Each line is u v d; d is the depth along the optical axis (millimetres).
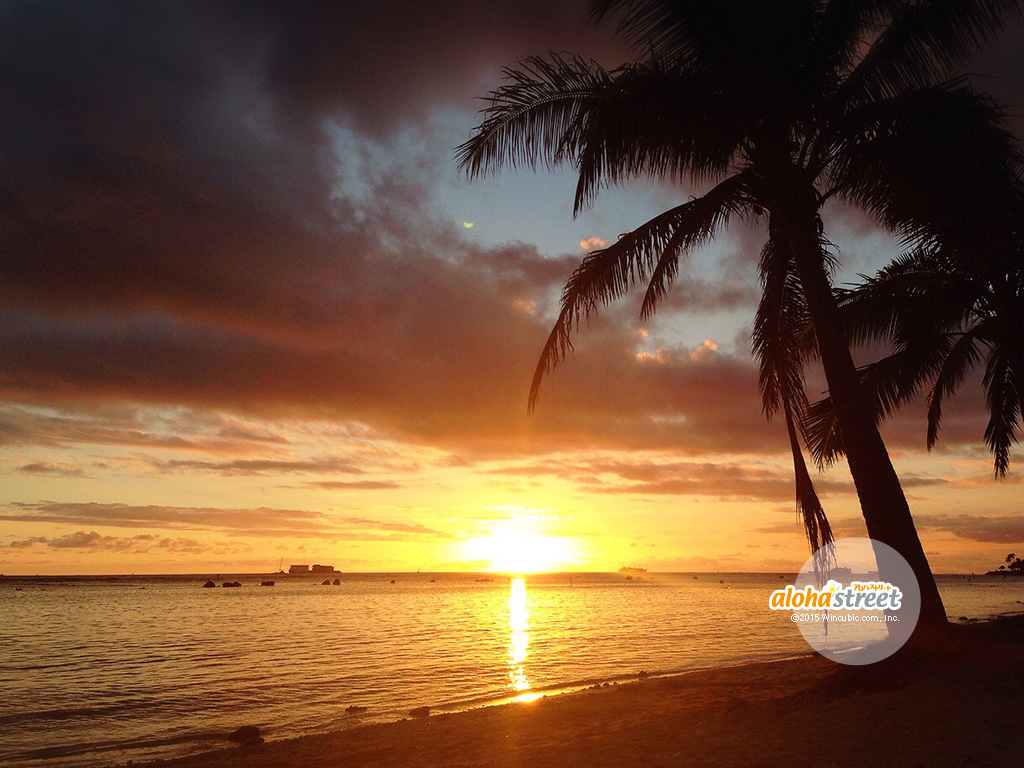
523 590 127250
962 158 8172
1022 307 13703
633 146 9422
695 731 7484
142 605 69562
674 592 111750
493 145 9781
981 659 8648
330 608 63688
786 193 9648
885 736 6043
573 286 10438
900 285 14734
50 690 18359
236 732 12422
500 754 7570
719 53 9438
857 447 9266
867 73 9727
